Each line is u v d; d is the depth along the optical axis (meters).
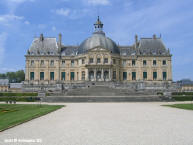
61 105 50.06
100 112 35.53
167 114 32.72
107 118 28.44
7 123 23.83
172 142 16.16
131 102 61.25
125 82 100.88
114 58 105.19
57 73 107.69
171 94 73.06
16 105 49.69
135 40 114.69
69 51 112.38
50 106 47.09
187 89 94.62
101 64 101.44
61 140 16.80
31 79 106.88
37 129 21.14
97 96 68.56
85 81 98.88
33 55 107.38
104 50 102.88
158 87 93.19
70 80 107.25
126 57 109.75
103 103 57.44
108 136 18.09
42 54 107.88
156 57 110.25
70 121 26.02
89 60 102.31
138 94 75.44
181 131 20.06
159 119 27.50
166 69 109.81
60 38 112.81
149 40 116.31
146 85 92.69
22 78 172.75
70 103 58.19
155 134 18.83
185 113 34.00
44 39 113.69
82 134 18.86
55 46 111.62
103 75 101.69
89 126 22.61
